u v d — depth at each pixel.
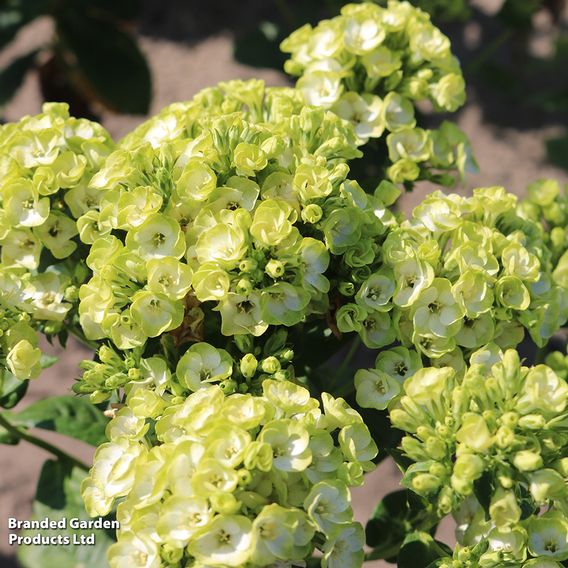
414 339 0.82
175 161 0.83
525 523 0.79
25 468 1.31
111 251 0.81
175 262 0.80
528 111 1.65
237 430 0.76
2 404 0.88
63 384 1.36
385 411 0.85
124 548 0.77
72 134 0.87
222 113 0.88
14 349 0.82
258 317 0.81
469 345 0.83
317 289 0.82
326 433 0.78
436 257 0.82
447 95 0.90
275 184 0.82
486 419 0.78
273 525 0.75
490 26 1.75
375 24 0.89
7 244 0.85
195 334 0.83
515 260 0.83
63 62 1.47
